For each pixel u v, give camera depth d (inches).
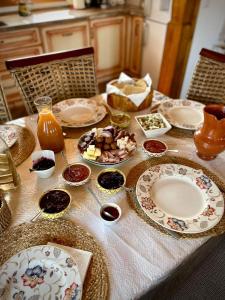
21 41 92.6
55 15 100.7
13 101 107.5
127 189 33.4
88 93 59.9
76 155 39.1
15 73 48.8
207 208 30.7
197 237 28.0
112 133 38.2
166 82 98.4
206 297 43.6
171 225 28.7
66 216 30.2
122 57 127.3
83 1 107.8
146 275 24.7
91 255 26.2
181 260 26.1
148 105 49.9
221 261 48.9
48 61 51.7
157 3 99.1
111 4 113.0
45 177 34.9
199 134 37.0
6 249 27.0
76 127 44.1
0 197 28.9
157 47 109.7
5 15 98.9
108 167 36.9
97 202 31.9
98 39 112.3
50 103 35.4
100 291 23.5
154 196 32.5
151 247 27.1
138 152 39.9
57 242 27.5
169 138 43.2
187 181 34.6
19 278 24.0
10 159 31.4
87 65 56.2
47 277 24.0
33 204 31.6
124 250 26.8
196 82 57.7
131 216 30.2
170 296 42.8
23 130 43.9
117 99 47.9
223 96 56.1
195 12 82.0
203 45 100.2
